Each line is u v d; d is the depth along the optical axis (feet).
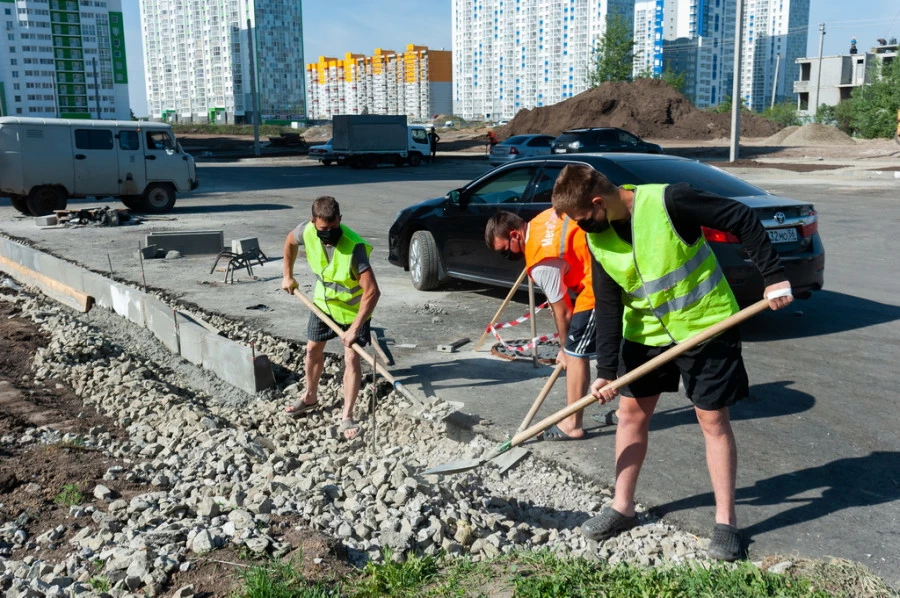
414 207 30.30
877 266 33.32
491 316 25.75
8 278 36.09
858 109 172.35
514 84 458.50
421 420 17.10
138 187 58.59
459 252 28.04
